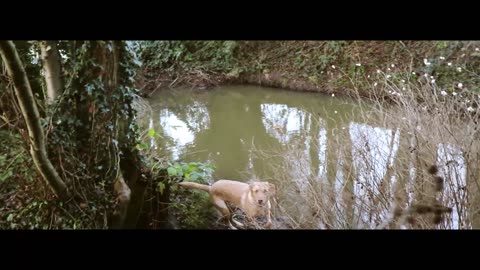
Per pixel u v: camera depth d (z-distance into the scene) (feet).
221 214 13.33
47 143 9.04
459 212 10.84
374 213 12.01
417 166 12.16
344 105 24.82
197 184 13.64
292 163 14.99
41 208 9.46
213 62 32.89
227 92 30.66
